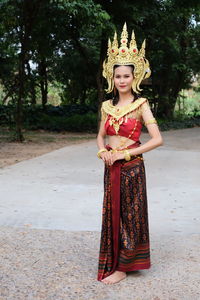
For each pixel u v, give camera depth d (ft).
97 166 28.40
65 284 10.18
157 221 15.57
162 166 28.35
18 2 40.42
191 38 76.54
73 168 27.61
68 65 74.38
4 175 25.05
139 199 10.14
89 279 10.47
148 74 10.32
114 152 10.09
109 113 10.33
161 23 56.54
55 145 43.19
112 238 10.27
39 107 76.74
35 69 78.13
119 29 48.78
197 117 92.58
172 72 80.74
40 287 10.00
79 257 12.00
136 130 10.16
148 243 10.46
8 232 14.23
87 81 79.10
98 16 39.91
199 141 46.78
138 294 9.62
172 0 53.11
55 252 12.36
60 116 75.51
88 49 71.15
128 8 47.80
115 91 10.57
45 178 24.09
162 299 9.36
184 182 22.94
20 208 17.49
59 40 58.34
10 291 9.77
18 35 51.34
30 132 60.34
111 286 10.05
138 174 10.09
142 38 54.39
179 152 35.35
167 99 80.43
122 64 10.12
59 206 17.79
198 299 9.37
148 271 10.94
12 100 74.38
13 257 11.93
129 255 10.16
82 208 17.44
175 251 12.41
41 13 43.86
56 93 112.16
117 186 10.01
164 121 76.79
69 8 37.93
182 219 15.84
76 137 53.31
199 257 11.91
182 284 10.14
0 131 59.41
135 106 10.06
